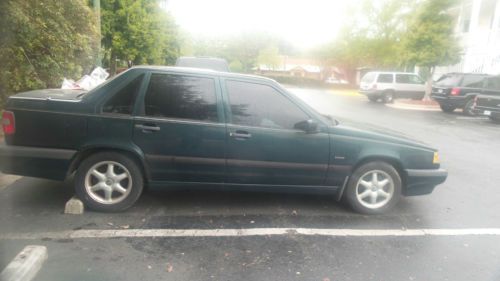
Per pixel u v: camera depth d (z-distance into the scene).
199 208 4.61
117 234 3.86
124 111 4.20
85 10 8.79
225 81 4.38
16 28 7.09
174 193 5.03
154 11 19.33
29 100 4.16
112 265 3.30
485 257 3.74
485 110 14.03
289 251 3.68
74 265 3.27
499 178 6.66
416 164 4.68
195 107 4.30
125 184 4.35
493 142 10.20
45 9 7.73
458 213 4.89
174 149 4.25
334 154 4.47
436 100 17.39
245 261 3.46
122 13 17.42
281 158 4.40
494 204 5.30
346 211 4.76
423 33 19.45
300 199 5.08
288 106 4.45
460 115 16.45
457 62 19.94
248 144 4.33
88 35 9.28
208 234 3.96
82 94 4.73
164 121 4.21
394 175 4.65
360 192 4.67
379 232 4.21
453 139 10.48
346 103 21.19
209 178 4.39
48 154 4.14
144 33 18.06
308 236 4.02
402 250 3.81
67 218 4.15
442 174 4.77
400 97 21.80
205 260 3.45
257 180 4.46
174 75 4.31
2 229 3.83
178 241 3.78
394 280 3.27
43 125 4.12
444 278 3.34
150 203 4.68
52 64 8.33
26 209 4.32
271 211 4.64
